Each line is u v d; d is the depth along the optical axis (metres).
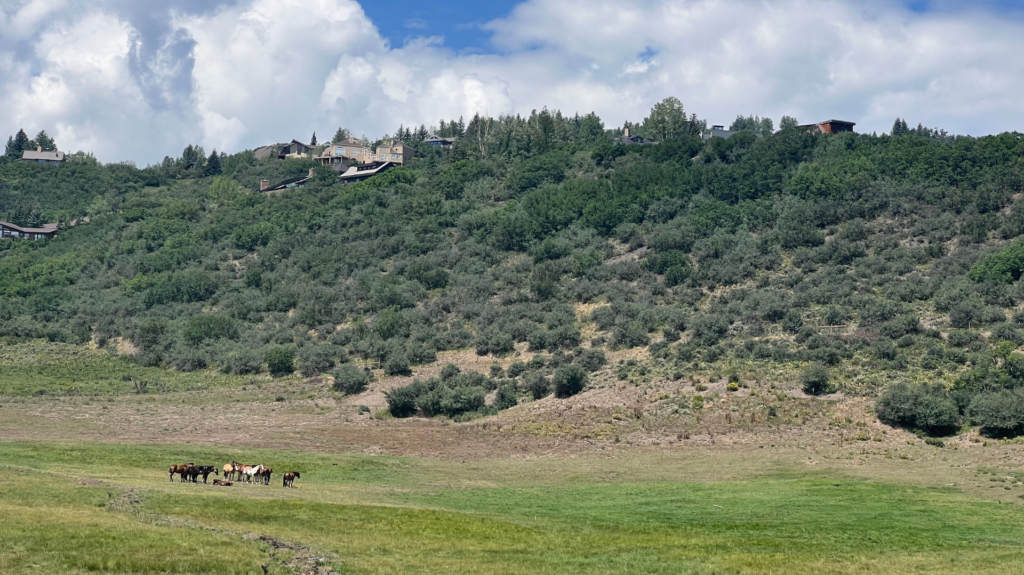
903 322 103.75
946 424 79.69
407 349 122.69
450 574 35.88
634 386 99.44
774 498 59.50
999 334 97.38
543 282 138.38
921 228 135.38
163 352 133.75
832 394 89.75
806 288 122.81
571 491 63.31
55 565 32.75
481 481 68.12
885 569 39.19
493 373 112.12
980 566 39.94
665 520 51.62
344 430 93.00
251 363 124.88
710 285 131.12
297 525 43.06
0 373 122.81
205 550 36.34
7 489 45.41
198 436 86.81
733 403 90.25
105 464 64.56
